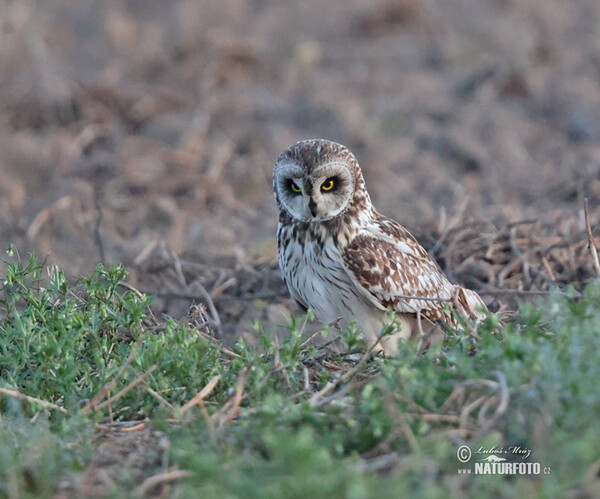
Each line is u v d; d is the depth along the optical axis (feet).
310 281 33.83
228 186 62.75
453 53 88.74
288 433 22.33
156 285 44.14
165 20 100.07
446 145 68.80
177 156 66.54
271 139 70.33
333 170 32.24
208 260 47.60
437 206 57.36
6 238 53.88
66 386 26.58
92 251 50.88
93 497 21.49
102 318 29.73
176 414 24.59
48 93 73.87
